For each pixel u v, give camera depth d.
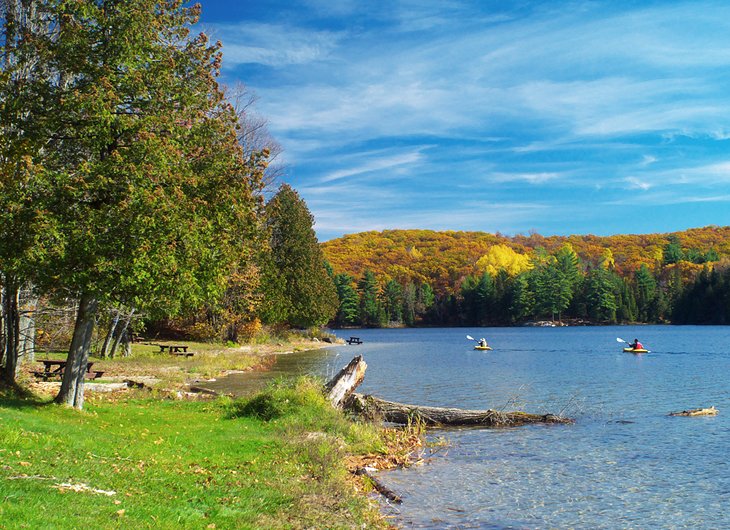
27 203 13.15
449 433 17.47
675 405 22.25
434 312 140.25
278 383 19.33
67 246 12.71
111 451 10.96
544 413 20.69
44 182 12.76
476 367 38.72
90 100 12.95
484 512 10.46
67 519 6.75
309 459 12.66
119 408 16.61
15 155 13.84
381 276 149.50
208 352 42.19
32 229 12.35
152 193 12.84
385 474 12.91
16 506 6.76
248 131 39.66
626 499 11.24
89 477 8.93
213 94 15.99
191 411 17.53
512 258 146.12
